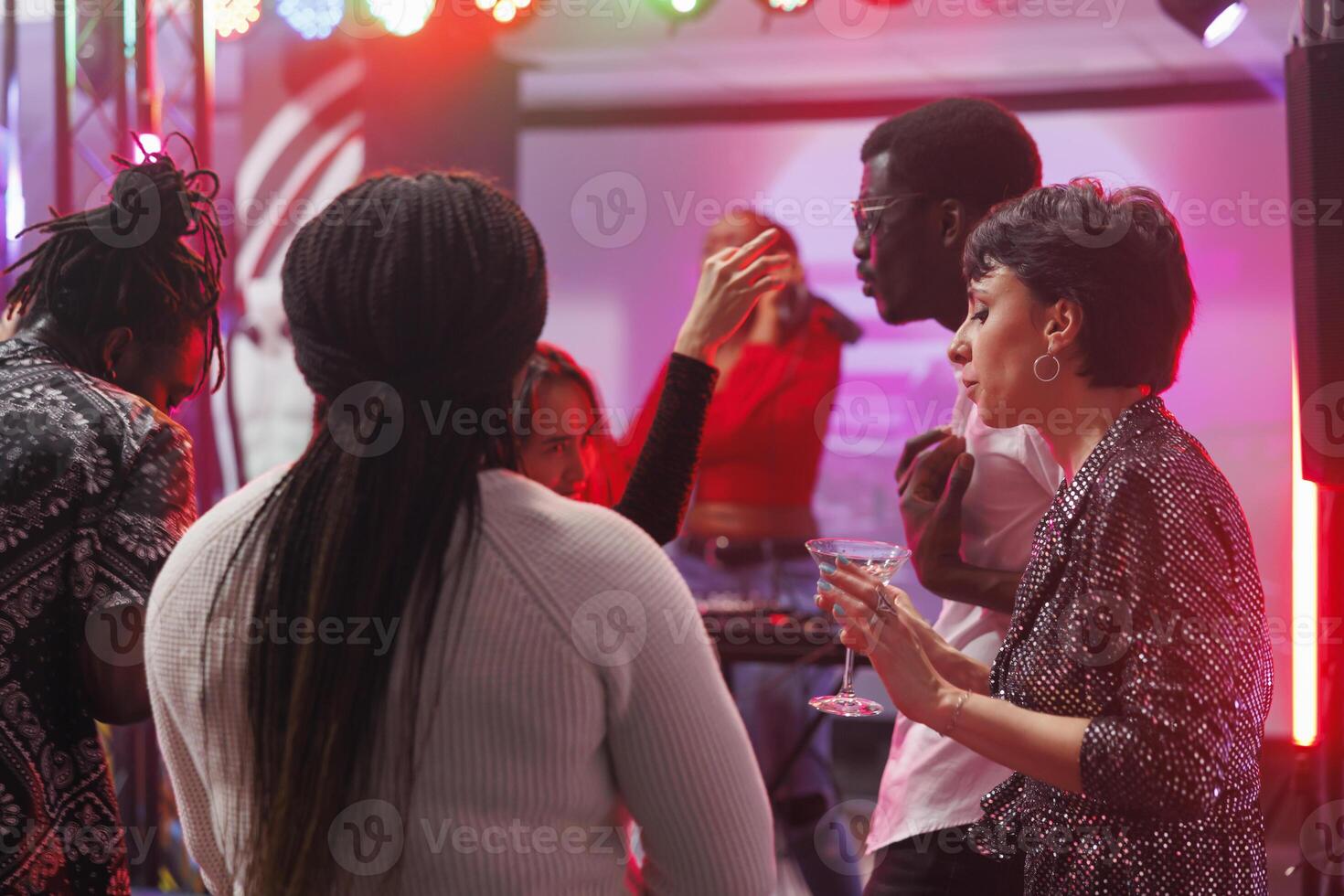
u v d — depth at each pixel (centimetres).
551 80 560
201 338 154
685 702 88
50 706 129
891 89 537
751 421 441
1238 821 112
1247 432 500
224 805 92
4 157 366
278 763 85
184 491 137
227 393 490
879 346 526
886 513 514
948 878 152
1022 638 120
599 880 89
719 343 155
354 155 507
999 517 157
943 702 112
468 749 85
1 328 150
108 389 137
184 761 96
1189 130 509
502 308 89
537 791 85
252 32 505
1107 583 108
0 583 125
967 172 168
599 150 564
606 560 87
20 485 127
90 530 129
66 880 130
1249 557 112
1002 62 521
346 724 84
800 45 530
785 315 450
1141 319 117
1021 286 120
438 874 84
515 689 84
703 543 442
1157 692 102
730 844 89
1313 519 293
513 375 92
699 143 557
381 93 492
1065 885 116
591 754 87
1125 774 101
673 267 563
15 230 365
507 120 532
